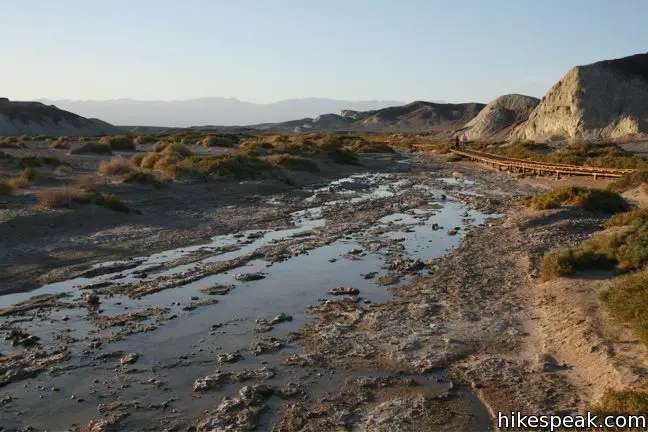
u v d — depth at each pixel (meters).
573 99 81.31
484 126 104.56
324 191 30.91
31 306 11.36
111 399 7.70
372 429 6.93
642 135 72.31
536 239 17.31
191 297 12.12
